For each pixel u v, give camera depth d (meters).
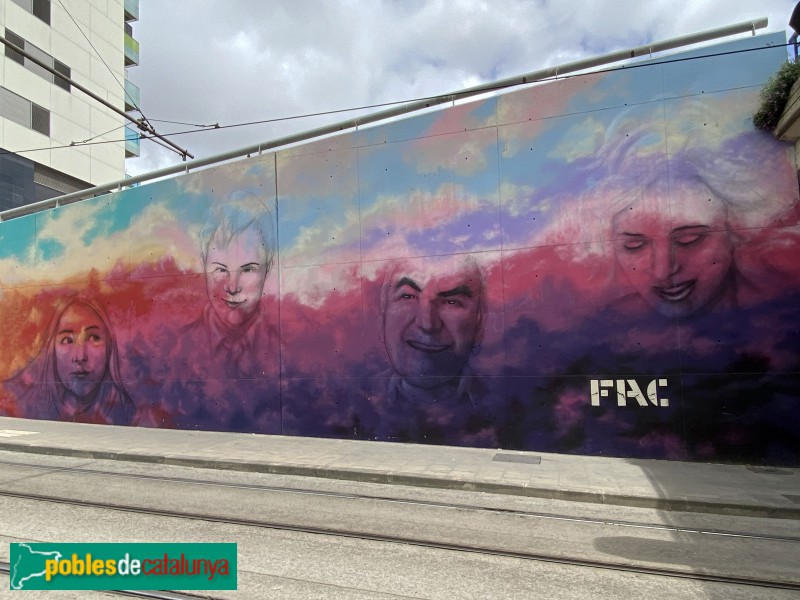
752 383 8.16
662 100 8.80
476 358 9.57
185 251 12.10
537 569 4.46
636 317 8.74
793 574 4.41
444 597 3.90
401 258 10.20
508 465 8.09
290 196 11.15
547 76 9.65
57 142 28.19
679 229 8.59
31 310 13.98
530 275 9.34
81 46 30.36
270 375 11.08
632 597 3.96
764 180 8.24
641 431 8.62
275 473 8.15
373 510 6.18
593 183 9.09
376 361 10.26
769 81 7.86
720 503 6.21
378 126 10.50
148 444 9.95
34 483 7.38
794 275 8.04
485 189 9.71
